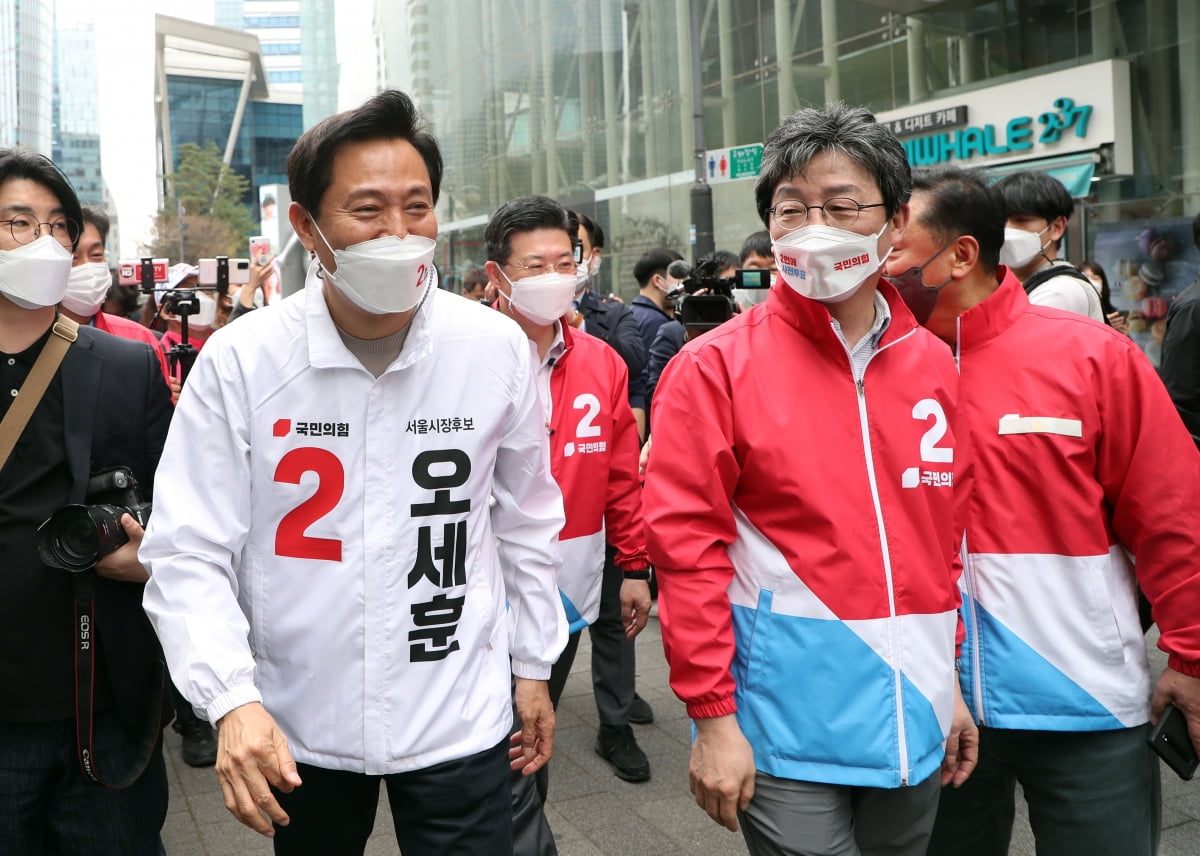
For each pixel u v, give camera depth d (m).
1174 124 11.05
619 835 3.62
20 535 2.13
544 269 3.37
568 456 3.34
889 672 1.97
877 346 2.07
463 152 28.52
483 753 1.96
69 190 2.26
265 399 1.86
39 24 100.44
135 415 2.27
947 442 2.10
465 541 1.96
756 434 2.00
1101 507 2.25
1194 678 2.13
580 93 22.08
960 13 12.95
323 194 1.80
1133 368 2.22
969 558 2.29
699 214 12.47
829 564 1.97
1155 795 2.28
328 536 1.88
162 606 1.78
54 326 2.22
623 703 4.13
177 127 116.00
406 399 1.90
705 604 1.98
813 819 1.97
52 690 2.14
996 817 2.48
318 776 1.95
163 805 2.33
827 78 15.05
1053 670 2.20
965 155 12.61
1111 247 10.75
